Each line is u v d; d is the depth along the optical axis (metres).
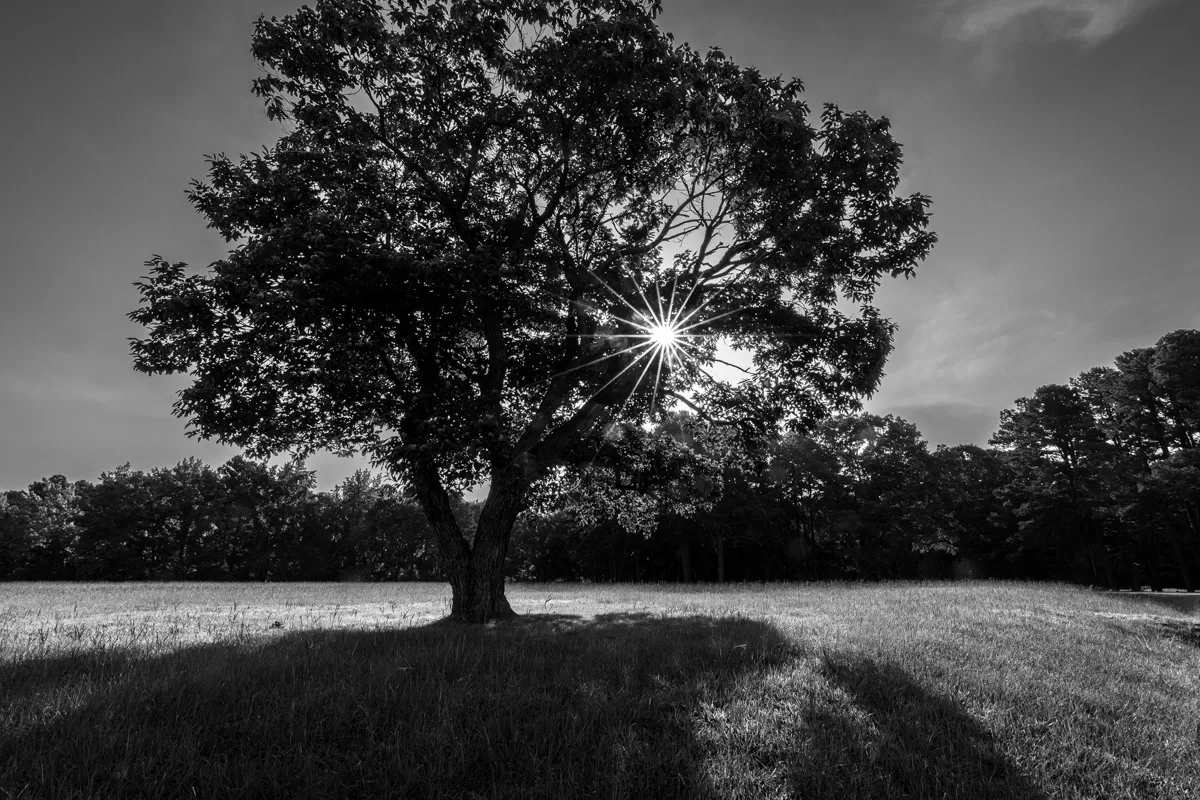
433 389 13.20
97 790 3.49
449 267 12.07
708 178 16.38
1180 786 4.50
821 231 14.04
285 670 5.98
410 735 4.53
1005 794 4.18
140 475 78.12
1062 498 50.62
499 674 6.25
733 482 55.16
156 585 37.06
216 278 11.34
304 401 13.64
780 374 16.56
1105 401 57.84
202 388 11.81
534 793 3.81
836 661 7.05
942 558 63.56
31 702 4.70
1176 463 45.78
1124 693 6.88
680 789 4.04
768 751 4.63
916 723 5.25
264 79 13.83
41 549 72.50
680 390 18.75
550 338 16.48
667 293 16.34
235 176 13.34
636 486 18.11
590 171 15.71
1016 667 7.73
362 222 13.09
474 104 14.86
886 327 15.08
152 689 5.06
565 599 21.53
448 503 14.35
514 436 14.66
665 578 70.94
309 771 3.90
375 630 10.10
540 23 14.16
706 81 13.54
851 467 58.06
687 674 6.45
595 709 5.17
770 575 63.62
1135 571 56.12
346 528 84.50
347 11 13.24
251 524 79.50
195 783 3.71
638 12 13.20
